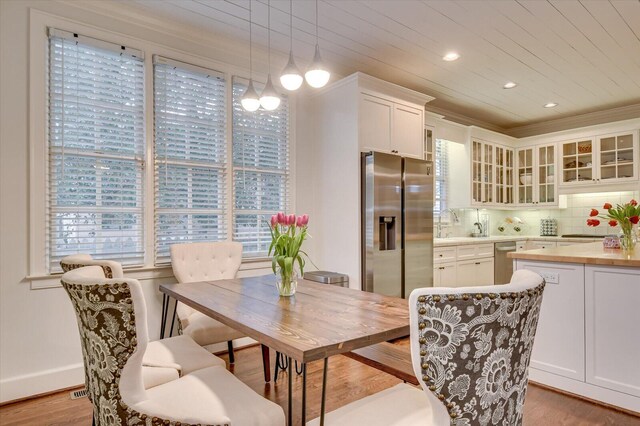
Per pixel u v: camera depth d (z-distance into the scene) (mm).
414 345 859
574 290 2303
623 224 2701
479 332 866
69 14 2479
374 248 3303
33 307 2338
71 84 2498
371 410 1216
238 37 3088
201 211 3062
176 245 2695
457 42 3168
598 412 2082
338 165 3535
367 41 3143
